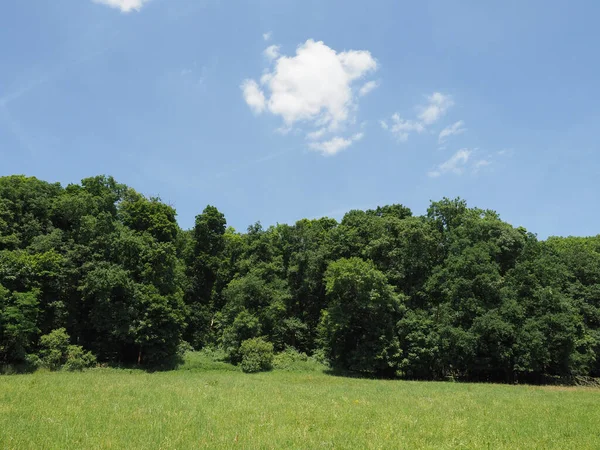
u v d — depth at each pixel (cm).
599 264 5075
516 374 4425
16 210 4506
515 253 5006
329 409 1828
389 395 2527
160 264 4775
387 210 6438
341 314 4575
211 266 6469
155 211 5384
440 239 5275
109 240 4600
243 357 4631
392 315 4759
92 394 2061
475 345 4262
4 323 3588
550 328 4262
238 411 1677
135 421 1411
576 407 2106
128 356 4803
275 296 5528
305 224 6531
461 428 1477
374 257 5291
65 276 4256
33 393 2006
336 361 4891
